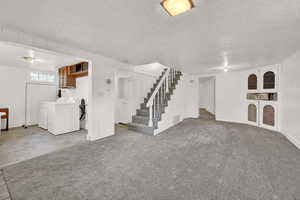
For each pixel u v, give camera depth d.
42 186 1.57
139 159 2.26
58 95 5.38
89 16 1.69
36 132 3.86
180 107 5.29
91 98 3.14
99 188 1.54
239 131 3.94
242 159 2.24
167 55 3.29
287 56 3.23
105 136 3.45
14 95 4.44
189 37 2.27
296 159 2.22
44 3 1.43
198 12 1.56
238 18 1.67
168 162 2.16
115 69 3.73
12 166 2.02
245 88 4.84
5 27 1.97
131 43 2.56
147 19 1.74
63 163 2.12
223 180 1.68
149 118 3.78
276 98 3.88
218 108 5.63
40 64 4.23
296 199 1.36
